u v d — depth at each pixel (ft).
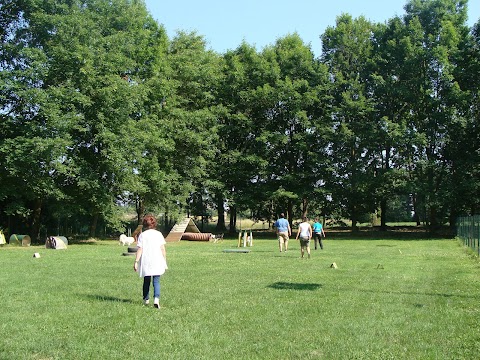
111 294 37.40
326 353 21.52
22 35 116.47
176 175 141.69
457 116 148.25
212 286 41.86
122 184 120.26
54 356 21.02
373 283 43.88
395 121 162.50
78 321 27.66
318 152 164.04
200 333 25.13
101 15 124.88
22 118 110.42
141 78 136.98
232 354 21.38
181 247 104.99
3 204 124.47
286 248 88.38
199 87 154.71
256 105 162.81
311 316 29.37
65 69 110.42
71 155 111.55
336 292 38.55
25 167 102.89
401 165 159.84
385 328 26.25
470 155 147.95
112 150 110.32
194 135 141.28
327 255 78.95
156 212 143.74
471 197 148.36
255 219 181.27
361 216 171.42
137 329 25.91
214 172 160.56
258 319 28.40
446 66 149.18
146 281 33.19
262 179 168.25
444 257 74.18
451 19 159.94
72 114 106.11
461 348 22.59
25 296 36.01
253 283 43.80
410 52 152.76
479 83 152.15
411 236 154.20
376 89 159.43
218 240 135.85
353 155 163.63
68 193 119.03
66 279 45.98
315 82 163.63
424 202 149.18
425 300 35.01
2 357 20.74
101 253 81.92
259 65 164.45
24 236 107.34
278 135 157.48
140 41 130.11
